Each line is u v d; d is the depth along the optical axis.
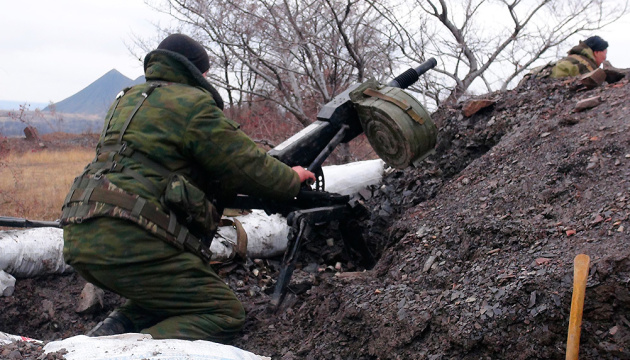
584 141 3.21
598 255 2.22
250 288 3.53
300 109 8.00
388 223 4.14
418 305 2.48
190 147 2.21
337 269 3.85
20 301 3.11
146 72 2.39
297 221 3.08
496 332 2.20
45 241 3.25
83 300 3.20
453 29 7.86
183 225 2.22
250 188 2.35
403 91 3.25
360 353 2.50
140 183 2.13
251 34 7.56
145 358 1.70
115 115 2.28
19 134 14.55
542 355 2.10
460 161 4.33
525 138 3.67
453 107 4.76
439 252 2.87
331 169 4.71
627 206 2.50
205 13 7.48
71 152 13.36
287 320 2.97
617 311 2.05
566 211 2.77
